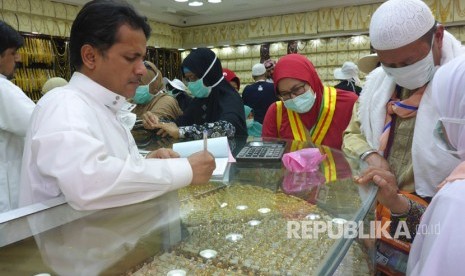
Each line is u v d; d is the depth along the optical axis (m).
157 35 8.34
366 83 1.35
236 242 0.71
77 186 0.73
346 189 0.93
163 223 0.76
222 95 2.05
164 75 8.62
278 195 0.93
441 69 0.84
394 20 1.01
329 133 1.69
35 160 0.79
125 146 0.97
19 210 0.74
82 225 0.70
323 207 0.82
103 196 0.74
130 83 0.94
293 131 1.74
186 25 8.97
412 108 1.13
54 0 6.05
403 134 1.17
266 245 0.70
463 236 0.65
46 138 0.76
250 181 1.04
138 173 0.79
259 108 3.97
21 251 0.60
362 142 1.32
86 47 0.88
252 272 0.61
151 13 8.16
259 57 8.16
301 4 7.52
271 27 7.84
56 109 0.82
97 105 0.91
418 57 1.02
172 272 0.62
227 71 3.28
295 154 1.12
